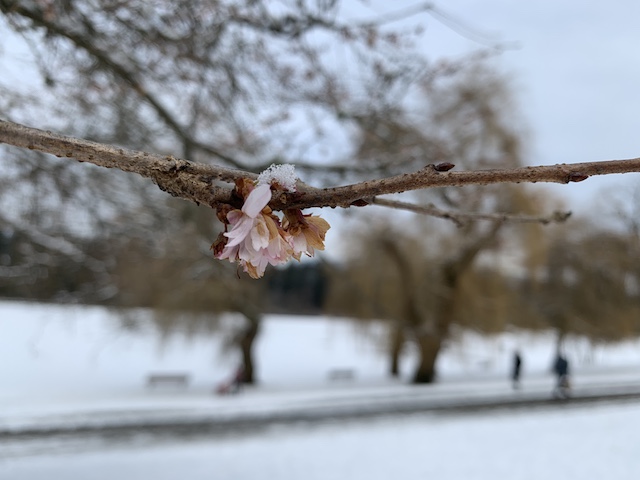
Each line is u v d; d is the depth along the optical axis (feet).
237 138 23.44
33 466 32.71
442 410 53.78
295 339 111.24
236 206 4.78
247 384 70.33
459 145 50.03
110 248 40.83
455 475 31.96
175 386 67.05
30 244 34.09
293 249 4.79
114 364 75.97
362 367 87.56
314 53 22.15
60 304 50.57
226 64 21.09
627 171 4.29
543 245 64.34
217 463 34.55
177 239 47.98
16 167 23.70
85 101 20.90
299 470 33.22
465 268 65.31
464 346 70.33
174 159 4.89
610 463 32.42
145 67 19.97
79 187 25.27
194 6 18.90
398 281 66.13
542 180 4.42
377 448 38.70
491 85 52.75
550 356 101.45
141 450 37.50
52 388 62.23
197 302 62.23
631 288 80.02
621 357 99.30
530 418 48.44
